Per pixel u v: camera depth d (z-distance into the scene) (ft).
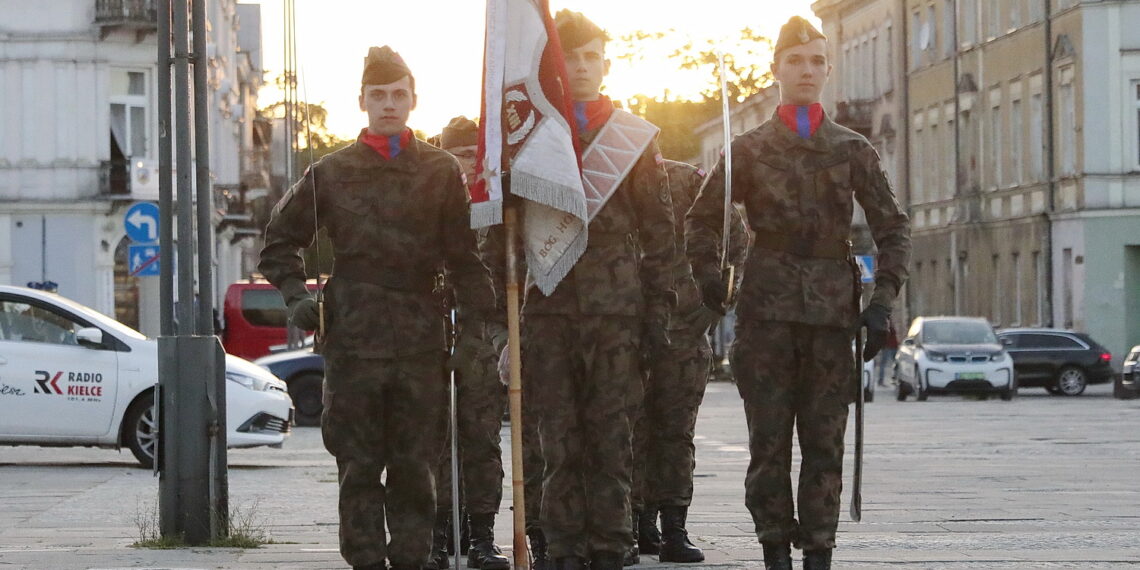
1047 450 102.17
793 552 48.57
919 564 45.70
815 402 38.81
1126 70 241.96
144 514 64.75
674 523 47.14
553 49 37.24
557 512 37.86
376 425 37.04
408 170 36.91
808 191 38.55
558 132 36.96
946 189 298.56
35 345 90.02
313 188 37.04
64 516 65.31
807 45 38.78
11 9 242.78
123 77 248.11
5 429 89.10
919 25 311.88
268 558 48.16
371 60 37.04
